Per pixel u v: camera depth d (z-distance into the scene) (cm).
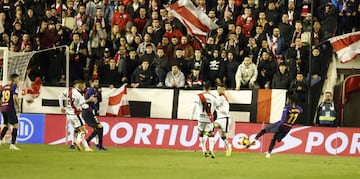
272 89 5622
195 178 3256
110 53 6194
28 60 5894
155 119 5709
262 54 5722
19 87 5909
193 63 5828
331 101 5438
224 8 6209
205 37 5972
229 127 5178
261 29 5884
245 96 5666
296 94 5541
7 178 3162
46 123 5928
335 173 3684
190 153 5097
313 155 5316
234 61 5753
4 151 4859
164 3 6656
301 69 5703
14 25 6406
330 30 5862
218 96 4803
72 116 5059
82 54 6212
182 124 5638
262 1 6169
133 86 5906
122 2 6462
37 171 3481
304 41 5731
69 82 6209
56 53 6266
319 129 5397
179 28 6259
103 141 5784
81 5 6406
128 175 3344
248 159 4603
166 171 3578
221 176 3369
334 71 5678
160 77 5906
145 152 5109
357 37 5531
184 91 5812
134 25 6266
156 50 6044
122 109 5881
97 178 3194
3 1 6762
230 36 5844
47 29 6294
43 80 6269
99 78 6041
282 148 5438
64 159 4250
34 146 5509
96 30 6216
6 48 5641
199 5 6281
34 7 6675
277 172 3659
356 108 5741
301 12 6088
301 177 3425
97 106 5731
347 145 5341
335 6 5959
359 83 5669
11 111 5034
